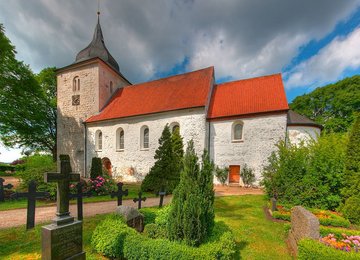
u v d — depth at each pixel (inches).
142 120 713.0
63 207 143.8
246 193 470.9
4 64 694.5
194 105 627.2
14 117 807.7
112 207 309.4
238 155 593.9
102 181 424.2
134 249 141.6
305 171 323.9
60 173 142.6
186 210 147.1
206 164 168.9
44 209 289.3
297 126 559.5
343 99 1015.0
